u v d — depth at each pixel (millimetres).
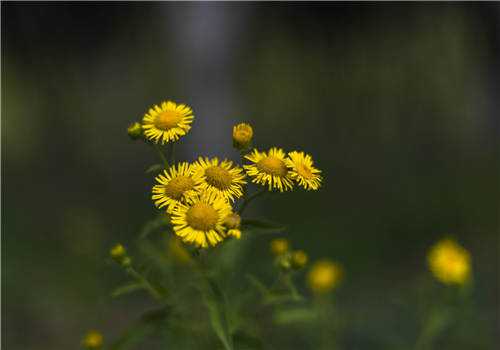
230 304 2227
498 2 8078
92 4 9031
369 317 4426
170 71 9289
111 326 4988
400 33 9406
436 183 7492
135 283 2230
